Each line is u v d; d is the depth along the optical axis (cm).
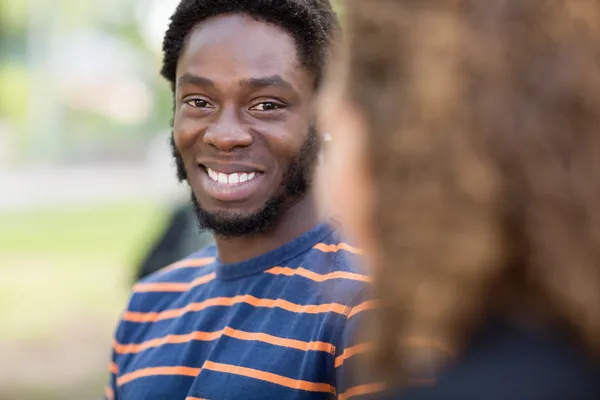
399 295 92
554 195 86
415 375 95
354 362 138
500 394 87
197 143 174
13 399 562
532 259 88
